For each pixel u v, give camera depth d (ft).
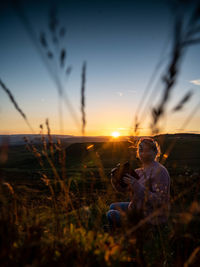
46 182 5.30
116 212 9.25
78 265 4.37
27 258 4.06
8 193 4.70
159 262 5.39
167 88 2.16
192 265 4.71
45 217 6.28
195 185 3.92
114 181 8.55
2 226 4.49
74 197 5.57
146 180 4.67
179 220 3.63
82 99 3.54
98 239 5.58
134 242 4.34
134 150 4.53
